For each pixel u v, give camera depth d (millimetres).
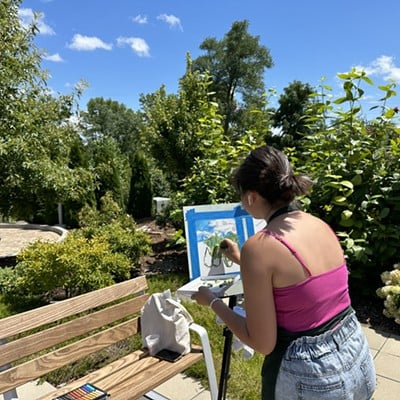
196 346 2131
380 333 3084
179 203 5340
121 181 12930
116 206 7316
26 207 6238
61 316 1821
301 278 974
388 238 3555
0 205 6051
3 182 5668
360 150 3703
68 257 3877
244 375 2352
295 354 1001
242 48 22844
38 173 5648
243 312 1576
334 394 987
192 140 7453
